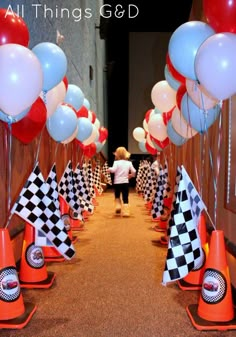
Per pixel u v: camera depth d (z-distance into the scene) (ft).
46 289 9.55
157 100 14.39
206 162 12.48
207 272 7.74
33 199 8.96
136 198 34.73
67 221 14.73
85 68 27.68
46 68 9.06
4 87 6.89
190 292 9.38
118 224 19.88
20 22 7.48
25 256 9.82
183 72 8.30
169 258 8.09
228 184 9.40
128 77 45.09
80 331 7.22
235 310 8.02
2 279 7.57
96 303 8.65
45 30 14.30
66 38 19.52
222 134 10.22
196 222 8.42
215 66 6.83
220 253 7.72
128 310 8.26
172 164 20.84
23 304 7.94
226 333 7.17
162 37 44.06
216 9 6.98
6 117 8.09
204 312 7.63
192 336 7.04
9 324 7.30
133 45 44.45
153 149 24.22
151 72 44.62
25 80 6.96
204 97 8.60
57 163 16.94
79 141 18.31
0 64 6.84
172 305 8.56
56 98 10.66
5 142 9.58
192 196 8.64
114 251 13.71
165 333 7.16
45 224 9.10
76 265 11.81
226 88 7.08
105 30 37.65
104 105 44.96
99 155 37.11
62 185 15.75
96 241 15.49
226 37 6.88
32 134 9.48
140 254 13.28
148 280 10.33
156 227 18.11
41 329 7.29
